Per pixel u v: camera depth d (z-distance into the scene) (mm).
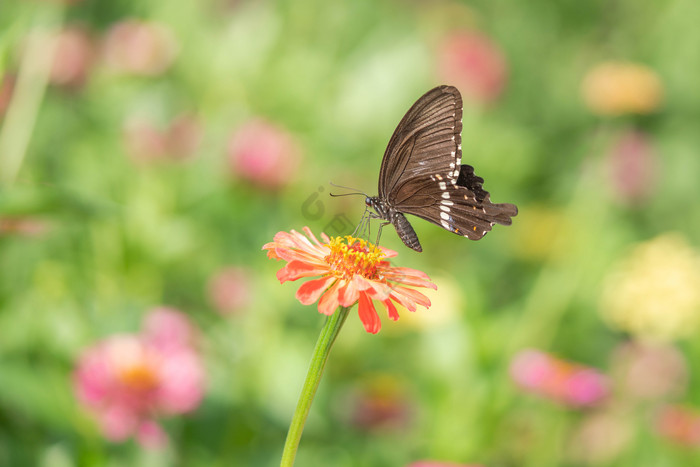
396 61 1748
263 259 1298
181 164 1341
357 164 1607
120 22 1688
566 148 2117
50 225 1144
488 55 1816
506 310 1431
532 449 1271
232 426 1189
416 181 1072
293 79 1628
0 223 1129
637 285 1312
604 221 1675
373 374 1294
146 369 1151
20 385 1121
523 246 1663
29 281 1209
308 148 1529
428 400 1254
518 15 2418
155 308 1209
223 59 1558
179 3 1695
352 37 1952
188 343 1189
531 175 1857
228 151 1329
